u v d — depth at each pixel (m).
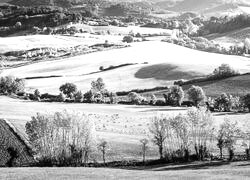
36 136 66.12
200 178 42.72
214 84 142.50
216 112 110.50
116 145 70.75
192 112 69.38
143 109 116.62
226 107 115.50
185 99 134.12
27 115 94.75
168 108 118.31
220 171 48.34
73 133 66.94
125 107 121.75
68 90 144.50
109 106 123.75
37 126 66.25
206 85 143.38
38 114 68.31
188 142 68.50
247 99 112.88
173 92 127.25
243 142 65.06
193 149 68.25
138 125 89.56
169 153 65.38
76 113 68.75
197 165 58.25
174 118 68.56
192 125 69.12
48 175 46.03
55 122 66.94
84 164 63.62
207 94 134.00
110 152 67.75
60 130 68.88
